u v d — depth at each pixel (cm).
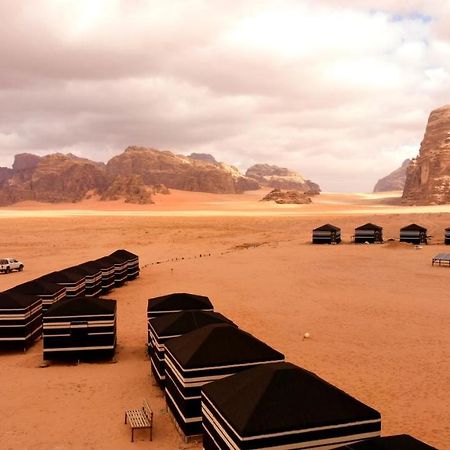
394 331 2645
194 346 1600
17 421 1617
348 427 1183
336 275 4341
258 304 3325
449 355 2244
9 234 8788
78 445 1452
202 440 1446
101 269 3753
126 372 2120
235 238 8106
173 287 3988
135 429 1557
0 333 2422
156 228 9556
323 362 2172
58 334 2247
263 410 1173
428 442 1448
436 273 4338
